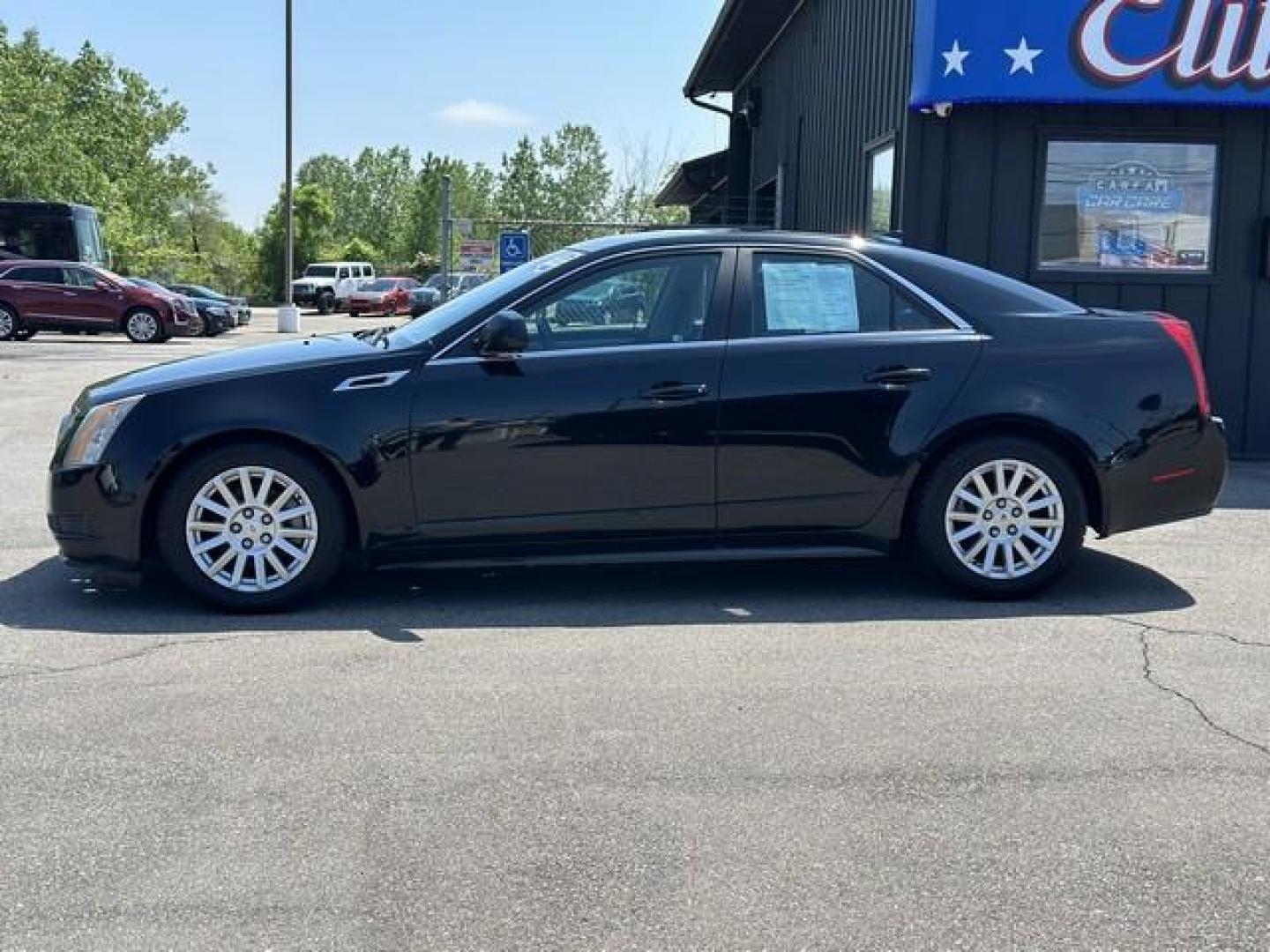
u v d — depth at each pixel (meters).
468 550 5.85
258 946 3.06
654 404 5.82
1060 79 9.95
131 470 5.59
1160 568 6.91
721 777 4.05
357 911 3.22
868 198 12.48
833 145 14.28
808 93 15.93
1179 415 6.16
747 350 5.92
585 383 5.80
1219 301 10.51
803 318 6.04
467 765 4.12
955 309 6.11
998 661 5.25
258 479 5.70
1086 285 10.48
